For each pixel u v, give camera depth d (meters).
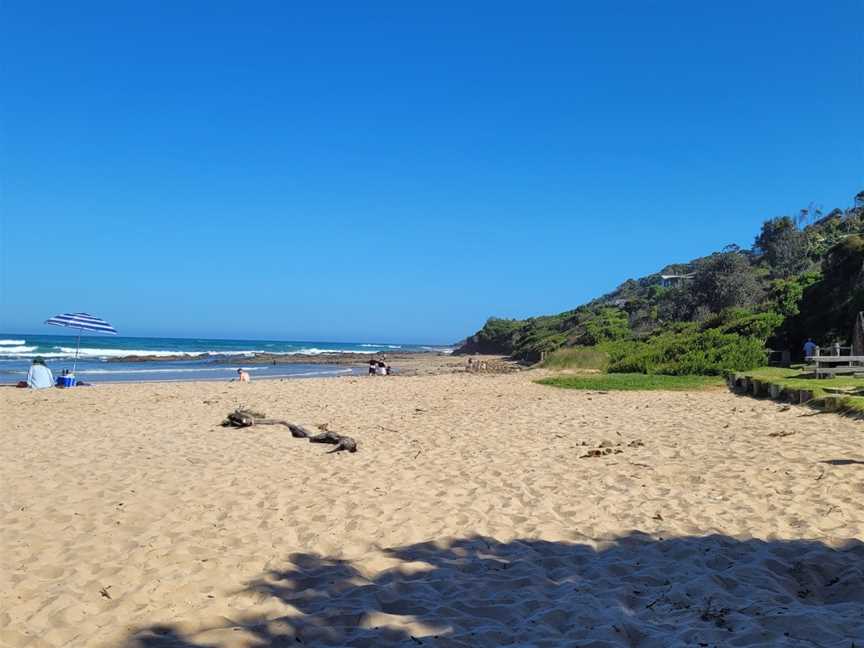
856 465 7.89
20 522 6.46
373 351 104.31
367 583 4.89
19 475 8.55
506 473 8.50
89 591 4.77
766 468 8.09
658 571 5.01
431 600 4.57
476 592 4.70
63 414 15.06
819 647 3.61
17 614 4.38
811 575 4.82
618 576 4.99
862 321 20.20
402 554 5.55
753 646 3.66
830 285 25.86
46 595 4.70
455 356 79.06
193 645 3.90
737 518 6.24
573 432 11.71
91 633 4.08
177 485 8.01
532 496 7.33
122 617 4.32
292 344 150.62
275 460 9.58
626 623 4.05
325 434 11.07
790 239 54.47
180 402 17.88
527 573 5.04
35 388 21.89
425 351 111.44
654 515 6.47
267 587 4.84
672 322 44.25
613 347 36.81
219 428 12.86
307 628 4.10
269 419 13.26
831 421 11.21
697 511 6.52
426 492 7.60
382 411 15.79
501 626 4.12
